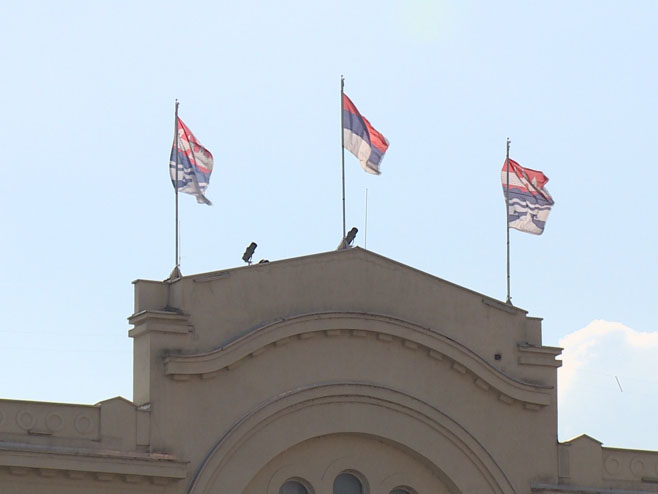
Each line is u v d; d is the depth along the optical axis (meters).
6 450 191.12
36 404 197.00
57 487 195.12
